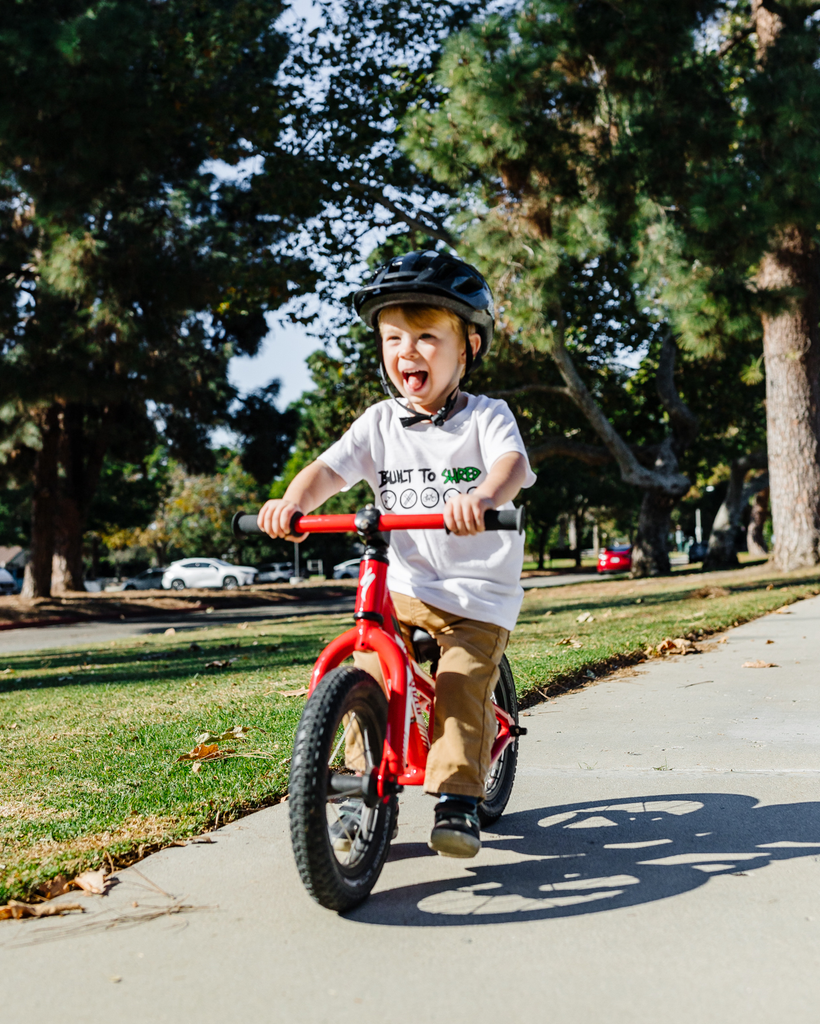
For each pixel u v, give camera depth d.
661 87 13.62
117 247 17.36
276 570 52.06
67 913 2.41
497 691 3.20
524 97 12.70
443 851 2.47
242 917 2.37
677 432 23.97
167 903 2.46
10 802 3.32
